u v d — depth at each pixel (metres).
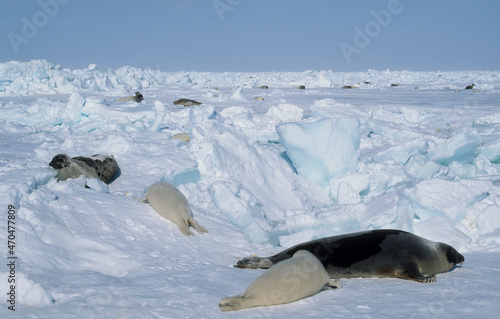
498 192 6.95
